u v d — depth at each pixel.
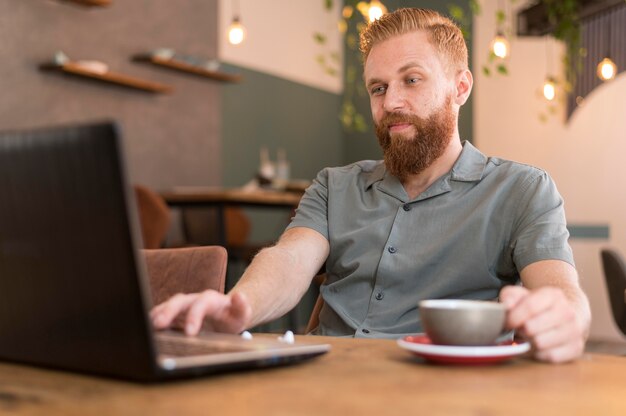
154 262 1.76
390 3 8.01
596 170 7.41
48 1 5.25
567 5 5.50
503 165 1.82
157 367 0.83
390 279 1.79
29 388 0.86
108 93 5.71
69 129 0.81
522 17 6.23
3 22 4.97
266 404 0.78
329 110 8.47
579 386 0.90
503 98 7.70
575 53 6.67
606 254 5.13
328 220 1.94
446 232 1.78
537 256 1.61
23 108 5.09
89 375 0.94
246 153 7.33
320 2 8.32
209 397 0.82
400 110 1.81
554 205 1.71
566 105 7.48
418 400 0.81
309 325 1.97
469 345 1.03
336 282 1.87
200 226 5.84
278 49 7.73
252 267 1.69
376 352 1.14
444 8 7.82
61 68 5.20
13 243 0.90
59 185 0.83
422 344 1.05
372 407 0.77
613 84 7.32
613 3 5.41
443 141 1.83
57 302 0.88
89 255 0.83
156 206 4.79
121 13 5.82
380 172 1.93
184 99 6.43
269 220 7.60
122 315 0.83
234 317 1.23
